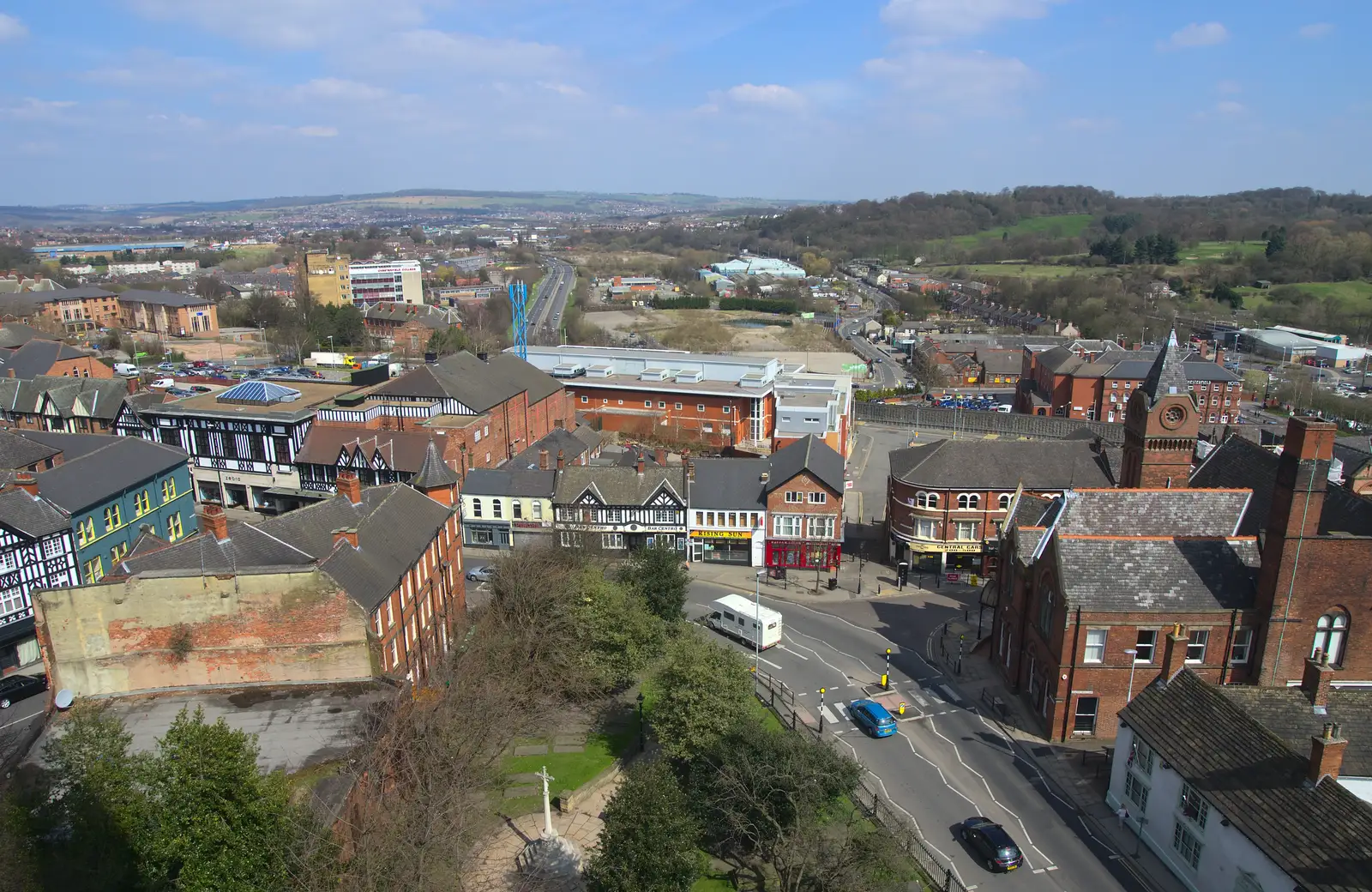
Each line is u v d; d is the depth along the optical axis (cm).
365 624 4719
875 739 5512
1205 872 4016
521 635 6012
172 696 4644
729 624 7006
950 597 7912
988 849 4350
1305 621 5059
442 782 4347
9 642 6612
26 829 3212
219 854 3122
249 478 10050
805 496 8350
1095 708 5412
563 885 4156
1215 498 5959
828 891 3900
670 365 13838
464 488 8912
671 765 4828
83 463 7644
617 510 8662
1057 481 8194
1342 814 3431
